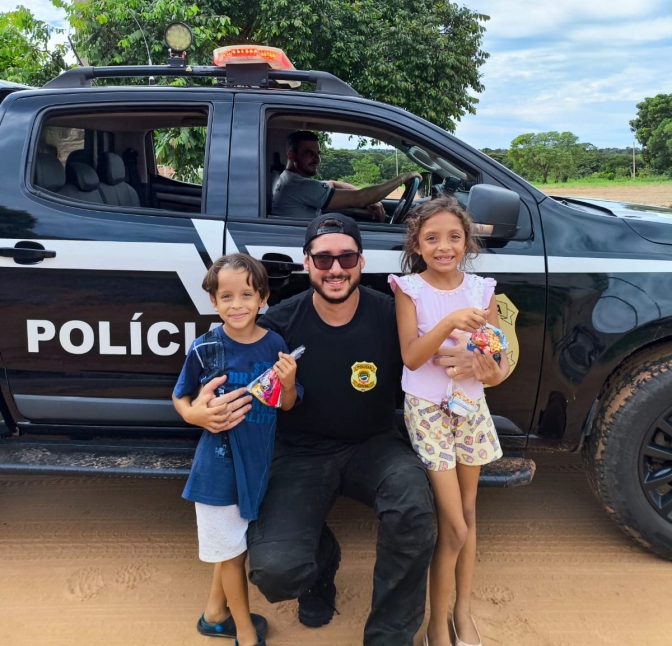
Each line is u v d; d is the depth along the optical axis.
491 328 1.78
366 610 2.15
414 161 2.72
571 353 2.27
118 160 3.09
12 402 2.47
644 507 2.31
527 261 2.26
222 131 2.41
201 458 1.82
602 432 2.30
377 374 1.93
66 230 2.32
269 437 1.86
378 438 2.01
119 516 2.75
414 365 1.85
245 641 1.91
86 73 2.59
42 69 9.23
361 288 2.00
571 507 2.82
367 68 12.46
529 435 2.42
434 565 1.89
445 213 1.83
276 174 3.09
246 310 1.79
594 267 2.25
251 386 1.78
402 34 12.70
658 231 2.31
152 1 8.73
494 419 2.38
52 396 2.44
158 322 2.33
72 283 2.32
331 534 2.06
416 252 1.97
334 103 2.42
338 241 1.80
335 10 12.02
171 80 7.45
